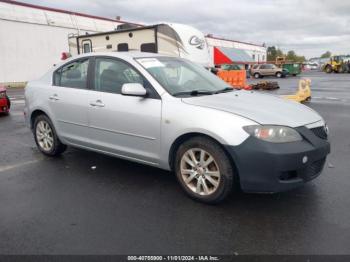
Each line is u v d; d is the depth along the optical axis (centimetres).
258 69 3966
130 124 429
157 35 1283
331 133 729
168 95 406
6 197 409
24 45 2809
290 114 379
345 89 1898
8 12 2694
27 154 588
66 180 462
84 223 345
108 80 467
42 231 330
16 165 527
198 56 1298
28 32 2827
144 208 376
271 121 353
